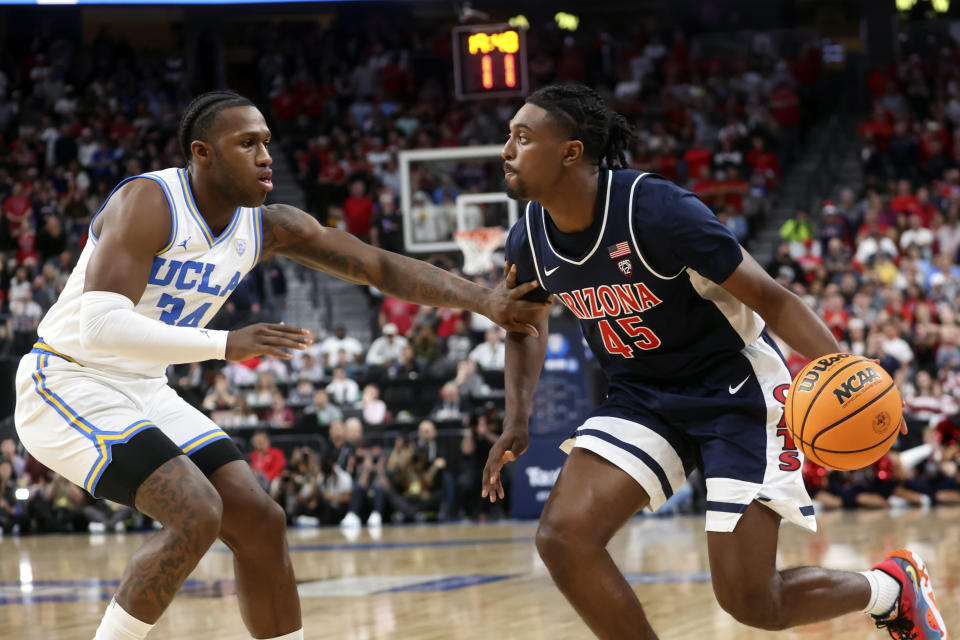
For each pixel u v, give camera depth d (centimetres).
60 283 1244
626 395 289
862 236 1246
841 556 607
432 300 307
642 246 263
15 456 1053
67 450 268
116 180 1540
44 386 274
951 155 1480
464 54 938
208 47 1723
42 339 282
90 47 1798
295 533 926
